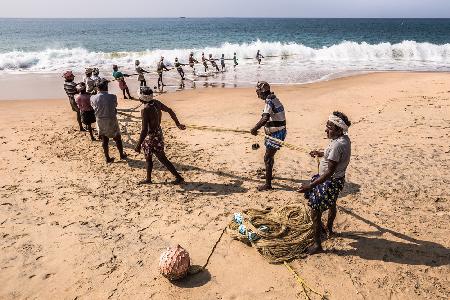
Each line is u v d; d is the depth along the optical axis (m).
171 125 11.35
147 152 7.08
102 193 7.03
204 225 5.95
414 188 6.99
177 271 4.64
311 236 5.46
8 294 4.57
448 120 10.94
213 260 5.13
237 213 5.92
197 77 22.98
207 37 73.62
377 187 7.06
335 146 4.59
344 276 4.77
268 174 6.91
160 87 19.59
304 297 4.44
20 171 8.02
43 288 4.66
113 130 8.12
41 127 11.25
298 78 22.34
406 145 9.14
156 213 6.32
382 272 4.82
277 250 5.22
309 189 4.80
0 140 10.00
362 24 156.62
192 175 7.75
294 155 8.78
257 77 22.81
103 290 4.61
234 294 4.52
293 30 103.31
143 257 5.21
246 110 13.43
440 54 33.34
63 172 7.97
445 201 6.50
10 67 26.45
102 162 8.51
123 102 15.38
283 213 5.98
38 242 5.57
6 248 5.43
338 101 14.36
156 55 32.19
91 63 28.61
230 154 8.87
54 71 25.12
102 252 5.32
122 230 5.84
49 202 6.71
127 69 26.31
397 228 5.75
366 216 6.10
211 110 13.56
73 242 5.56
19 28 133.50
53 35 84.31
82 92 9.43
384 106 12.97
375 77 20.84
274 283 4.68
